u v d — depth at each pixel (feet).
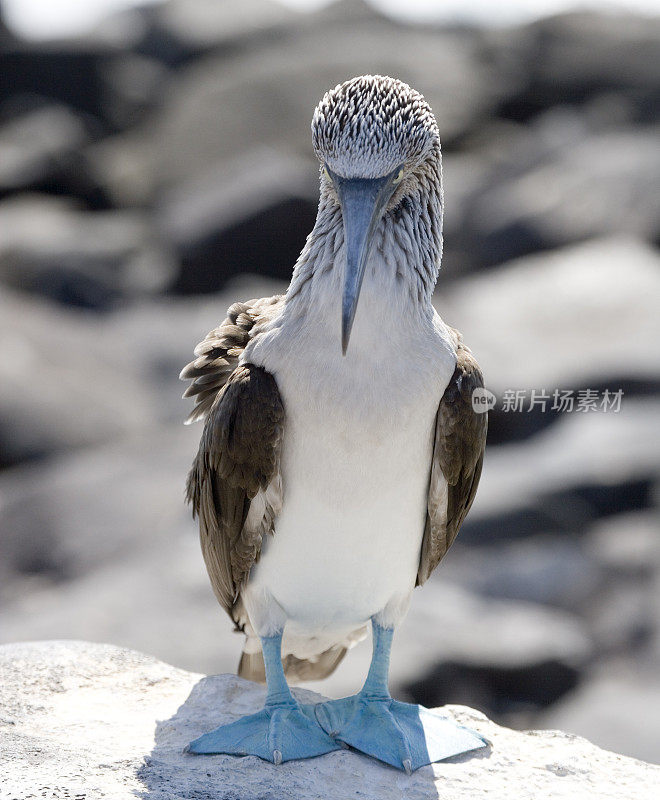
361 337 18.34
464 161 142.41
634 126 139.54
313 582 19.92
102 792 17.38
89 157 156.46
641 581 55.93
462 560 57.98
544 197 113.29
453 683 45.73
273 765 18.97
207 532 21.42
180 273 117.60
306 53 165.89
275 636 20.58
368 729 20.10
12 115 171.01
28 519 63.46
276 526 19.61
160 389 87.45
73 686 22.43
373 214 18.07
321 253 18.84
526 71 157.79
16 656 23.57
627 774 19.66
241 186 120.98
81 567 59.47
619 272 89.10
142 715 21.31
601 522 60.75
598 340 77.97
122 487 65.21
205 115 157.07
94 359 87.40
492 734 21.24
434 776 19.15
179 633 45.27
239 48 193.06
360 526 19.16
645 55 153.28
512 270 102.37
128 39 197.67
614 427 65.46
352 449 18.49
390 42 171.94
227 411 19.21
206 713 21.29
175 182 151.64
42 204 139.64
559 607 55.06
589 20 159.12
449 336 19.86
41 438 78.07
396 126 18.19
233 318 22.16
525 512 59.88
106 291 116.67
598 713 45.42
